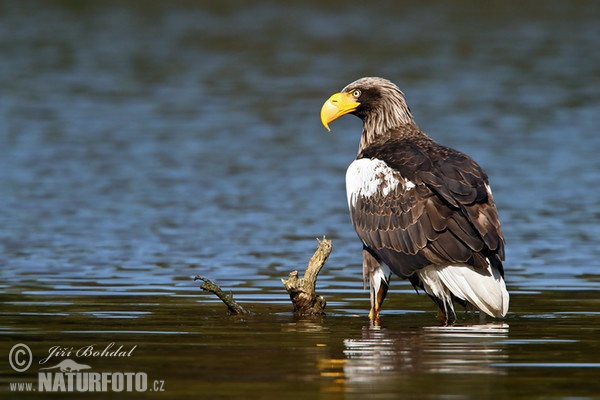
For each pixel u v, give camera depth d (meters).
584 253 15.82
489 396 8.00
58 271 14.30
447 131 29.23
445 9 55.19
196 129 29.78
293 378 8.52
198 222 18.42
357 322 11.12
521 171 23.77
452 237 10.87
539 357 9.23
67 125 29.94
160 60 43.06
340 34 48.94
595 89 36.41
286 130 29.88
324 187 22.09
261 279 13.91
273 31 49.81
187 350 9.52
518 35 48.44
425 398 7.95
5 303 12.00
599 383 8.35
